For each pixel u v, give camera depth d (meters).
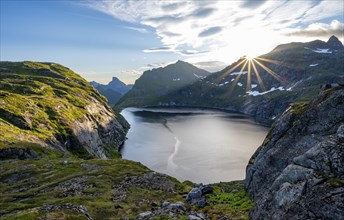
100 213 38.06
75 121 152.25
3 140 92.44
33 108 138.88
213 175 104.62
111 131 189.38
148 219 33.94
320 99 32.41
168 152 143.62
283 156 33.44
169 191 51.44
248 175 42.03
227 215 32.44
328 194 19.72
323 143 24.06
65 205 29.69
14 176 64.50
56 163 75.94
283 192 23.45
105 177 58.41
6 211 39.19
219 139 173.50
